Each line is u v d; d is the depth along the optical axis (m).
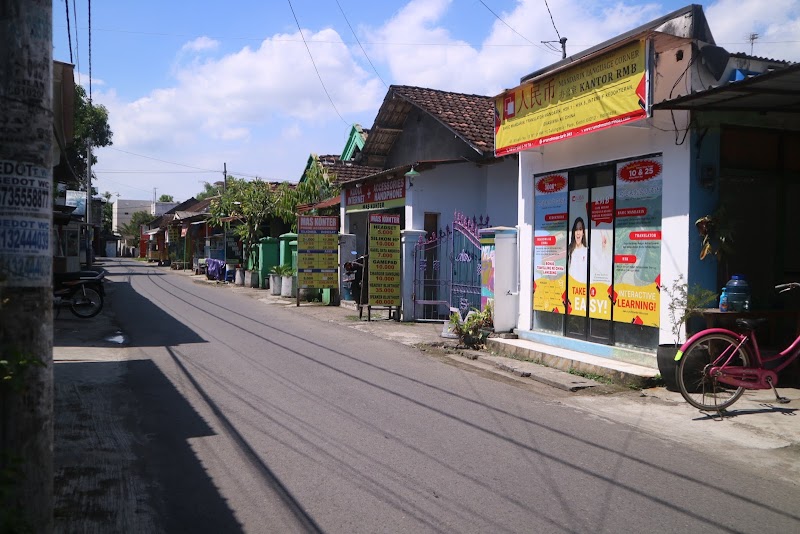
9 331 3.08
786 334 8.34
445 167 15.48
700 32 8.57
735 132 8.27
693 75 8.03
